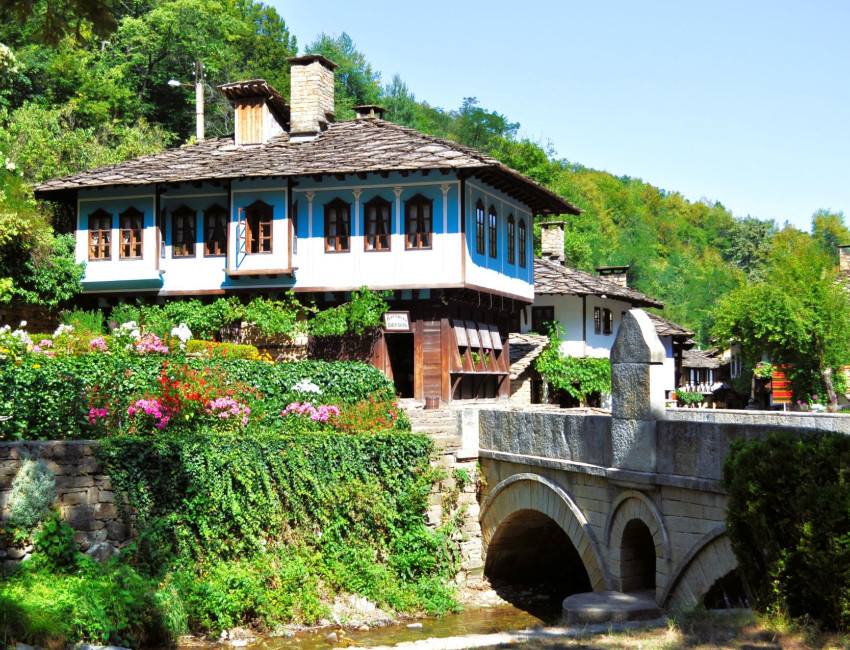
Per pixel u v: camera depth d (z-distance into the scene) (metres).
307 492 17.48
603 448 15.02
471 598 18.66
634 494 13.95
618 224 112.19
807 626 9.04
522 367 32.88
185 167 26.86
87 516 15.88
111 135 45.75
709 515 12.41
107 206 27.08
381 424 19.78
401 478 18.78
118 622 14.05
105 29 8.98
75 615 13.48
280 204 25.72
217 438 16.92
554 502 16.70
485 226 26.53
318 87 28.88
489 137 75.38
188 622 15.35
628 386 14.11
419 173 24.92
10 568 14.72
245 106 28.95
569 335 36.66
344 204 25.61
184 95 53.59
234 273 25.75
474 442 19.77
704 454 12.49
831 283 39.12
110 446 16.12
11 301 25.80
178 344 20.83
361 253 25.31
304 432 18.78
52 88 46.78
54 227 30.83
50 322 27.56
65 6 8.89
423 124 83.00
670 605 13.12
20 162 36.97
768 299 38.62
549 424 16.95
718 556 12.17
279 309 25.55
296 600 16.45
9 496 15.16
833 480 9.01
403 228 25.08
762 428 11.41
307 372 21.41
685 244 128.25
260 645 15.07
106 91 47.44
